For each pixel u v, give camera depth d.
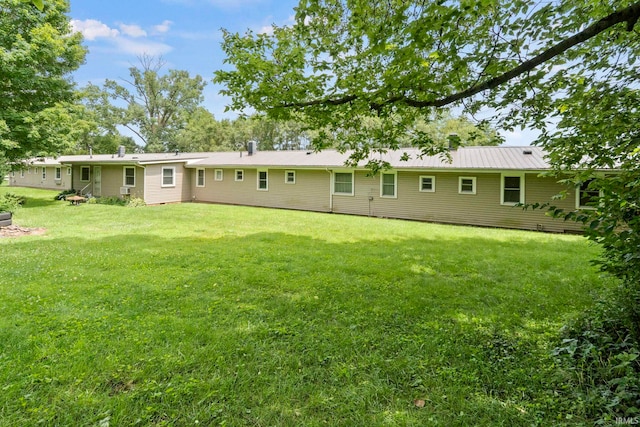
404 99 4.05
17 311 3.54
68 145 14.31
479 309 3.85
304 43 4.08
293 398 2.28
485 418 2.08
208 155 21.17
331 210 15.30
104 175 18.69
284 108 4.62
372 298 4.20
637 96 3.58
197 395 2.27
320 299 4.13
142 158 18.02
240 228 9.86
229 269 5.39
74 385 2.35
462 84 3.89
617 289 3.17
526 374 2.51
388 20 3.12
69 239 7.64
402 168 12.92
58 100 14.66
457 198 12.56
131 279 4.75
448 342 3.03
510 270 5.57
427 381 2.46
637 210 2.19
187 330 3.19
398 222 12.17
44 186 25.73
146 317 3.49
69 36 15.12
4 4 11.98
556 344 2.94
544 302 4.06
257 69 4.17
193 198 19.28
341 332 3.24
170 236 8.30
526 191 11.30
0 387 2.29
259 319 3.52
